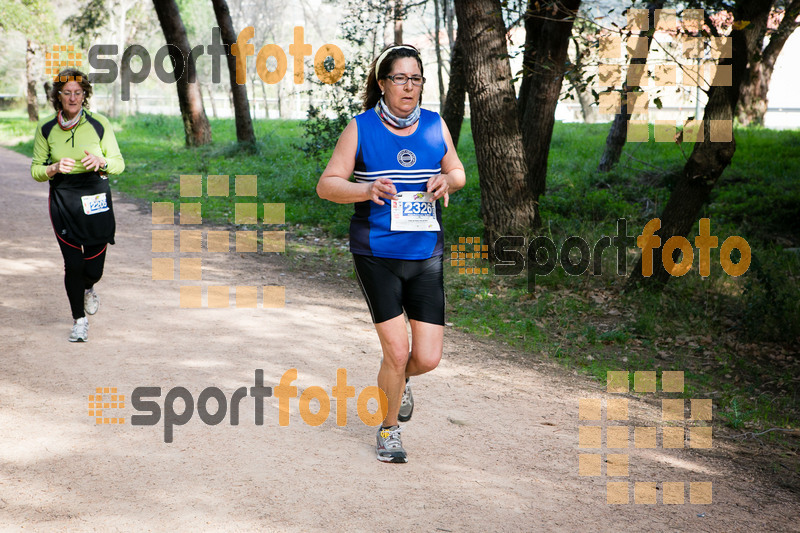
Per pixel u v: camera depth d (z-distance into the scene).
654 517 3.60
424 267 3.83
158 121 33.62
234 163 20.48
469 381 5.61
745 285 8.46
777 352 7.22
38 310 6.75
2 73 61.28
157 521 3.20
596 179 15.33
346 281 9.03
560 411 5.12
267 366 5.49
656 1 9.08
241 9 50.38
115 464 3.75
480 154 9.69
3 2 32.50
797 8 10.14
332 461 3.93
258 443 4.11
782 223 12.12
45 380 4.93
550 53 11.18
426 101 50.50
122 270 8.63
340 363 5.69
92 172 5.68
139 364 5.36
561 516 3.51
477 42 9.50
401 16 16.30
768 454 4.73
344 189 3.58
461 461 4.07
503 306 8.07
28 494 3.39
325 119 16.36
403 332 3.81
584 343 7.09
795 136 20.80
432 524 3.32
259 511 3.33
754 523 3.64
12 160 21.97
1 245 9.77
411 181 3.75
